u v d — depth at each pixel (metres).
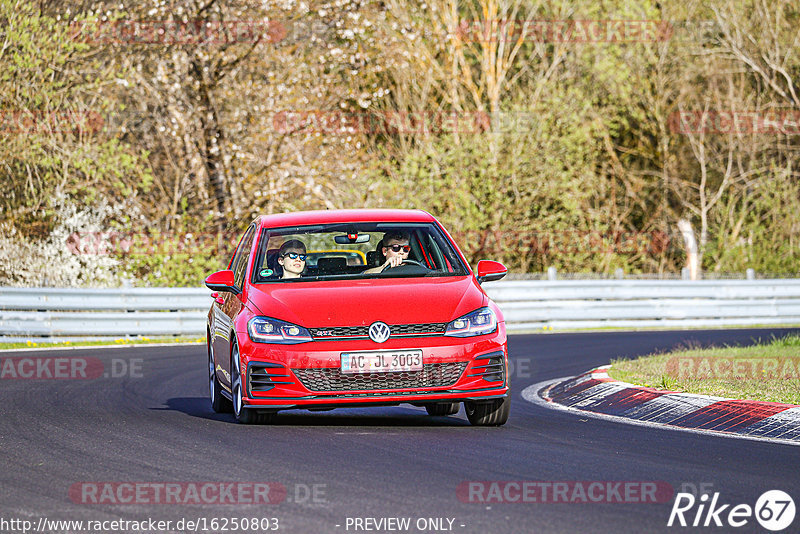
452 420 37.00
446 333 32.94
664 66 151.00
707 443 31.12
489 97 135.50
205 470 26.95
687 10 150.62
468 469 26.80
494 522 21.28
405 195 116.00
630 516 21.73
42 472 26.98
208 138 102.88
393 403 33.25
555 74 141.38
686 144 153.50
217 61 101.31
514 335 81.94
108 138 99.81
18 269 87.31
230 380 35.97
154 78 103.19
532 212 123.25
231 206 104.38
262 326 33.19
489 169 118.12
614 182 144.88
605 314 92.50
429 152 118.12
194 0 100.25
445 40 120.94
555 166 122.06
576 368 55.78
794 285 98.81
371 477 25.80
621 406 39.59
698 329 88.81
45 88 90.31
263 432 33.41
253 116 105.25
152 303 78.06
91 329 75.19
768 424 33.88
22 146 89.75
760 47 150.38
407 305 33.28
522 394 45.66
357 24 106.19
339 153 109.81
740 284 97.06
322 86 106.94
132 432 33.66
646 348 66.56
